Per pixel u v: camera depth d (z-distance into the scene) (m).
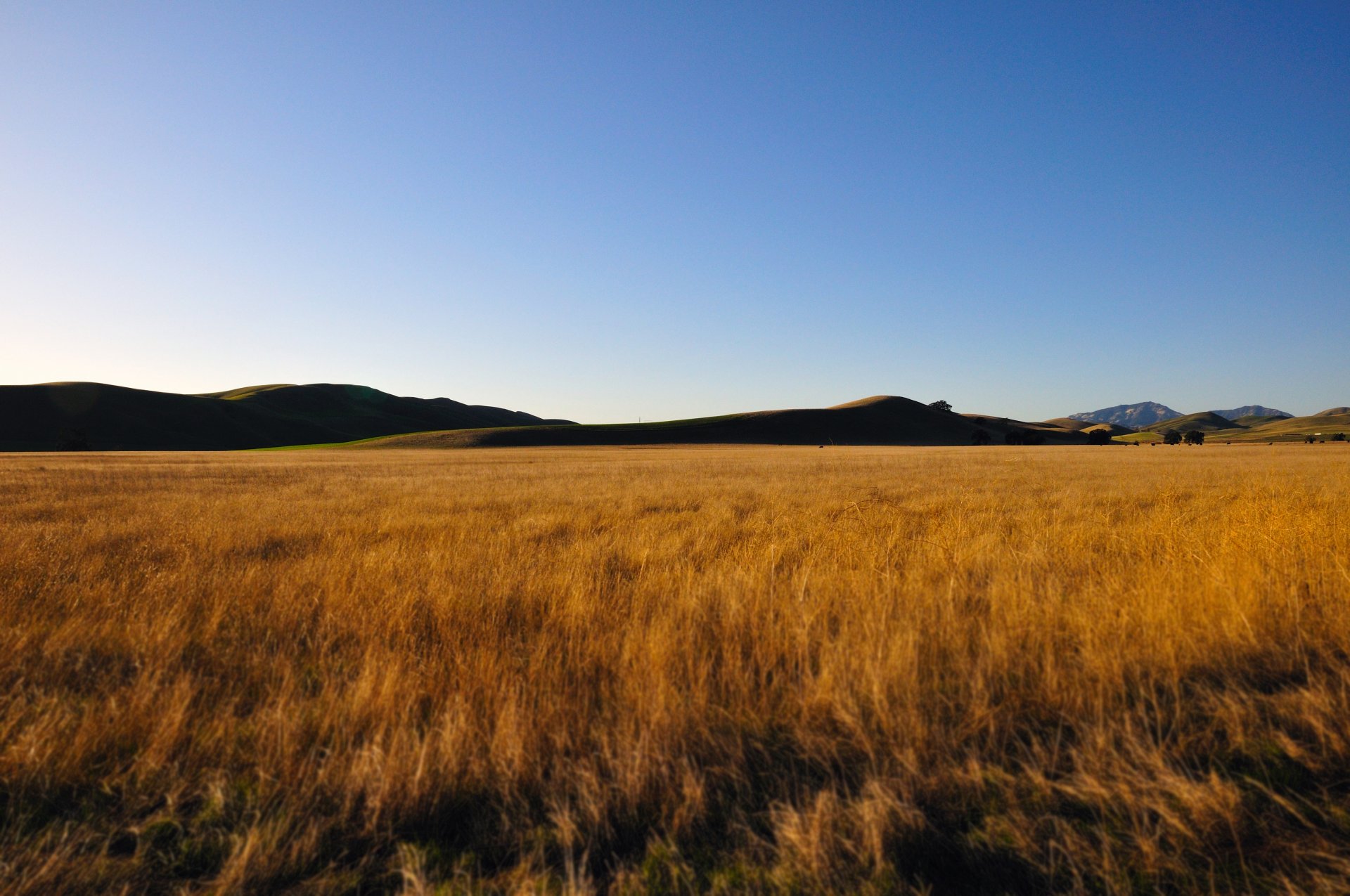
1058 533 8.85
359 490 19.42
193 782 2.91
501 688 3.52
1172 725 3.20
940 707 3.41
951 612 4.68
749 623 4.60
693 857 2.48
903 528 9.71
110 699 3.37
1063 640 4.32
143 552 7.96
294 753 2.97
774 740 3.26
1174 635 4.12
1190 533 7.79
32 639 4.40
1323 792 2.76
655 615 4.86
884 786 2.74
